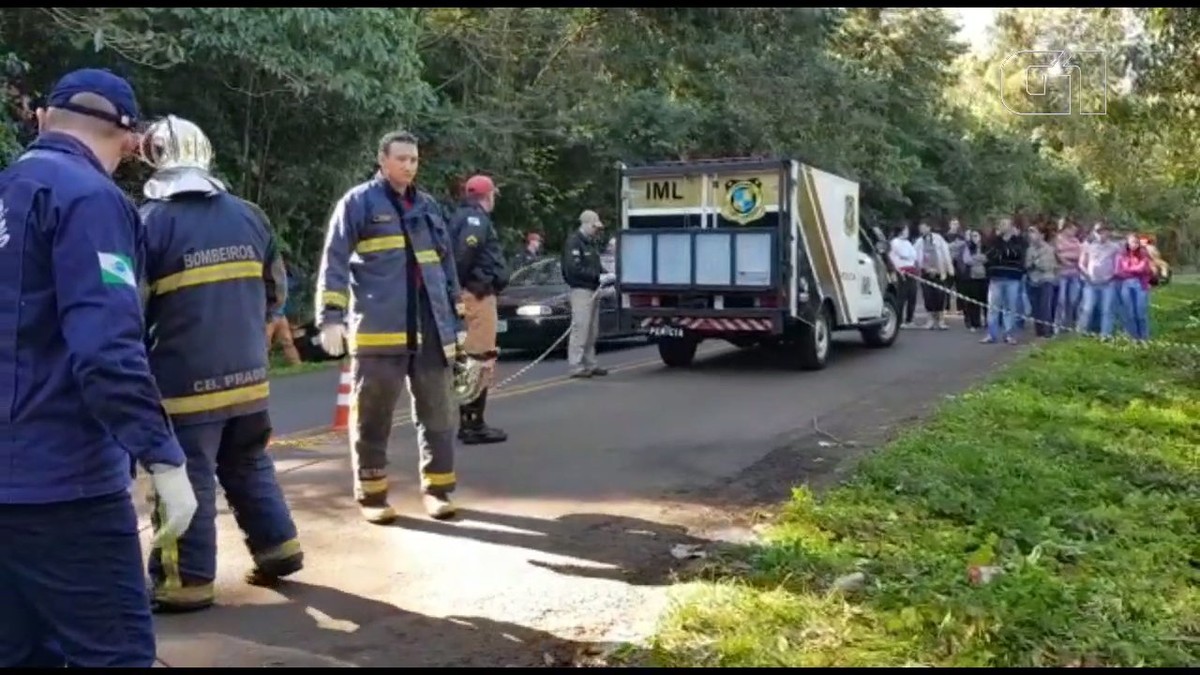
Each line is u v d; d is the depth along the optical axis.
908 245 21.86
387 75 18.41
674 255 14.72
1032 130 51.97
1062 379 13.03
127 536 3.36
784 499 7.54
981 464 8.22
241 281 5.26
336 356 6.88
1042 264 19.52
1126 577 5.83
